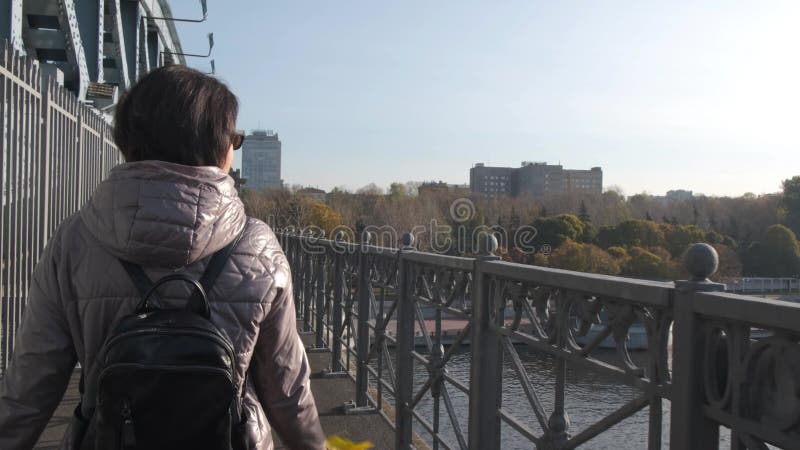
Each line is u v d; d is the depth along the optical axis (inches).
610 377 70.2
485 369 108.6
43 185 196.2
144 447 46.8
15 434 52.5
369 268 203.5
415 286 154.7
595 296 73.7
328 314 290.7
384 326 177.3
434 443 137.3
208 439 48.0
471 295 113.5
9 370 54.1
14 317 169.6
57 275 52.6
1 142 156.2
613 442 83.0
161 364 46.6
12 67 163.2
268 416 59.1
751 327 52.0
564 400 84.0
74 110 239.3
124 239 49.1
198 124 54.8
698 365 57.6
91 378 51.9
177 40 687.1
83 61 332.2
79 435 51.8
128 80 432.5
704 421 57.8
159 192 49.8
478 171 6190.9
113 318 51.3
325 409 198.7
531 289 91.7
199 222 50.3
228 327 52.1
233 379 50.3
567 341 80.5
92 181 277.6
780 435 48.6
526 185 5866.1
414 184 6102.4
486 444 109.1
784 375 49.1
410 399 161.3
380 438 172.4
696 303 56.6
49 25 378.0
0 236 157.2
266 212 2608.3
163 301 51.0
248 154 7775.6
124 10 461.4
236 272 53.2
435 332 136.1
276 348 56.6
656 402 63.8
